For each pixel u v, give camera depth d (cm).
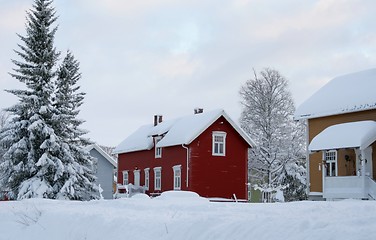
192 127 4325
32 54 3969
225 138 4278
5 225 1527
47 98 3947
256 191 6016
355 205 1267
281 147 5578
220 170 4225
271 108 5778
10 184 3809
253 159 5697
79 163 4056
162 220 1105
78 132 4072
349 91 3266
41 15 4050
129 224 1123
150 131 5294
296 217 930
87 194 3953
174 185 4400
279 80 5912
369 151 2928
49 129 3797
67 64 4116
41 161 3694
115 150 5719
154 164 4884
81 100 4162
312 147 3038
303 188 5459
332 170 3156
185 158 4234
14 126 3844
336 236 741
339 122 3181
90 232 1201
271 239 809
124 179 5569
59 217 1402
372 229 743
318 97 3459
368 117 3006
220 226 930
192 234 953
